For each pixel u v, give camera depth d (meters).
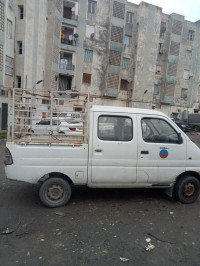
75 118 4.34
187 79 36.22
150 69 32.69
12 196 4.68
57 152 4.05
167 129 4.44
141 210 4.21
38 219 3.71
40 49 23.20
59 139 4.27
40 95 4.25
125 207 4.33
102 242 3.11
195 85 36.88
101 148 4.12
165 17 33.66
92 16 29.27
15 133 4.16
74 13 28.45
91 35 29.44
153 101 34.53
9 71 20.48
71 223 3.62
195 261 2.78
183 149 4.44
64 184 4.16
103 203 4.48
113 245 3.05
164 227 3.60
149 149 4.27
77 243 3.06
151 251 2.95
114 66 30.62
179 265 2.69
